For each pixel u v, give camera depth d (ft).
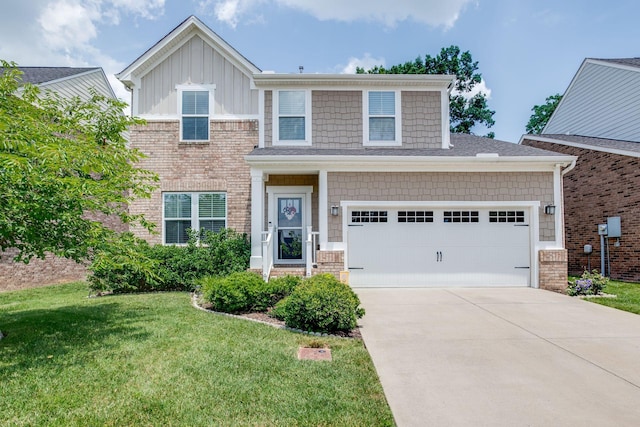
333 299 20.01
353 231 33.99
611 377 14.37
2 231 15.88
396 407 11.94
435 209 34.14
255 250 32.96
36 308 25.35
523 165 33.55
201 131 40.22
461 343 18.38
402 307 26.20
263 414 11.16
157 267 31.42
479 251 34.14
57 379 13.24
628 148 44.24
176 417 10.89
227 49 40.06
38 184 14.90
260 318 22.81
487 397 12.69
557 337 19.34
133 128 39.96
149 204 39.42
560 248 33.55
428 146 38.24
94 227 18.74
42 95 38.83
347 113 38.27
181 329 19.66
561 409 11.88
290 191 39.19
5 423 10.37
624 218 42.57
